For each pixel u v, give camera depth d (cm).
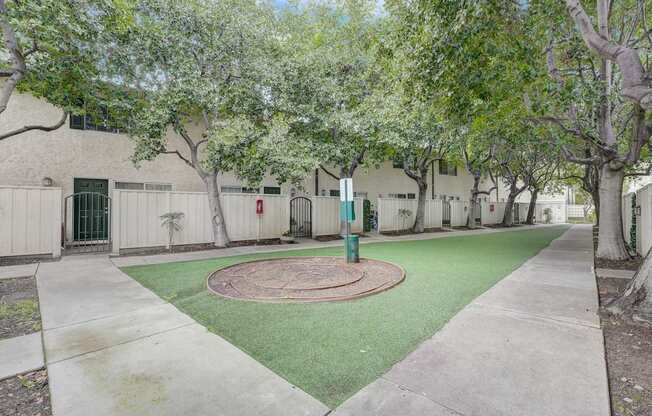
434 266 715
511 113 742
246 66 931
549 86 598
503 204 2536
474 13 520
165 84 886
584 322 371
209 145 913
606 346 312
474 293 497
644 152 1045
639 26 699
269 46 1005
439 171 2273
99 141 1087
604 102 666
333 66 1150
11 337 343
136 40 814
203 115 984
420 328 358
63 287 542
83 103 824
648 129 694
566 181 2233
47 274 638
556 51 780
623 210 1109
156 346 318
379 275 618
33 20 545
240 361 287
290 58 1020
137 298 479
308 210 1330
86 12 665
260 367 276
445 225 1980
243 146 906
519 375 257
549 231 1825
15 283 577
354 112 1138
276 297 474
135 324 376
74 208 1040
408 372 265
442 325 366
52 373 267
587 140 719
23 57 561
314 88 1094
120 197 890
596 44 448
